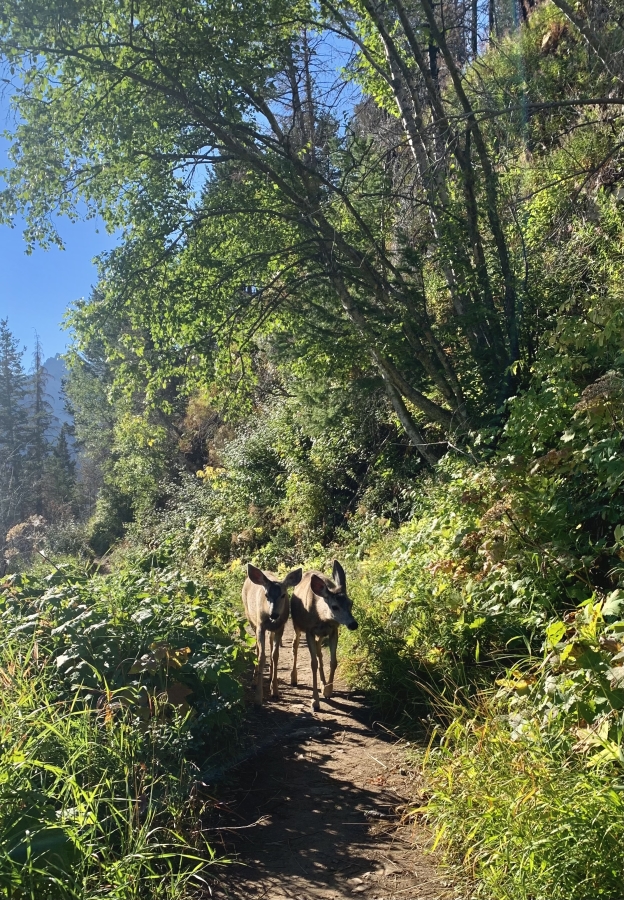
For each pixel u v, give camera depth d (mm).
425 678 6371
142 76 11234
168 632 5797
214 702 5500
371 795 5098
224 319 12562
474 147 12156
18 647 5281
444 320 12531
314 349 12641
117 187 12023
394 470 14562
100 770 4230
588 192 12461
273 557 16672
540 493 6211
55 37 10852
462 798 4129
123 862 3512
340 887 3990
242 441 20938
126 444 29422
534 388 7324
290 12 11539
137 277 11938
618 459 5465
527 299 10898
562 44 14898
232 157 11773
